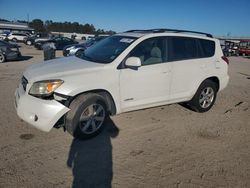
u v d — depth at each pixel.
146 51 5.12
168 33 5.55
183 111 6.41
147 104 5.24
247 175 3.77
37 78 4.24
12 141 4.35
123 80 4.76
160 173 3.69
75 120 4.29
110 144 4.47
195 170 3.82
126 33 5.66
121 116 5.79
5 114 5.54
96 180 3.46
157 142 4.64
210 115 6.28
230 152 4.44
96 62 4.83
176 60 5.57
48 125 4.09
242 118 6.21
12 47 15.44
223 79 6.50
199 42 6.06
